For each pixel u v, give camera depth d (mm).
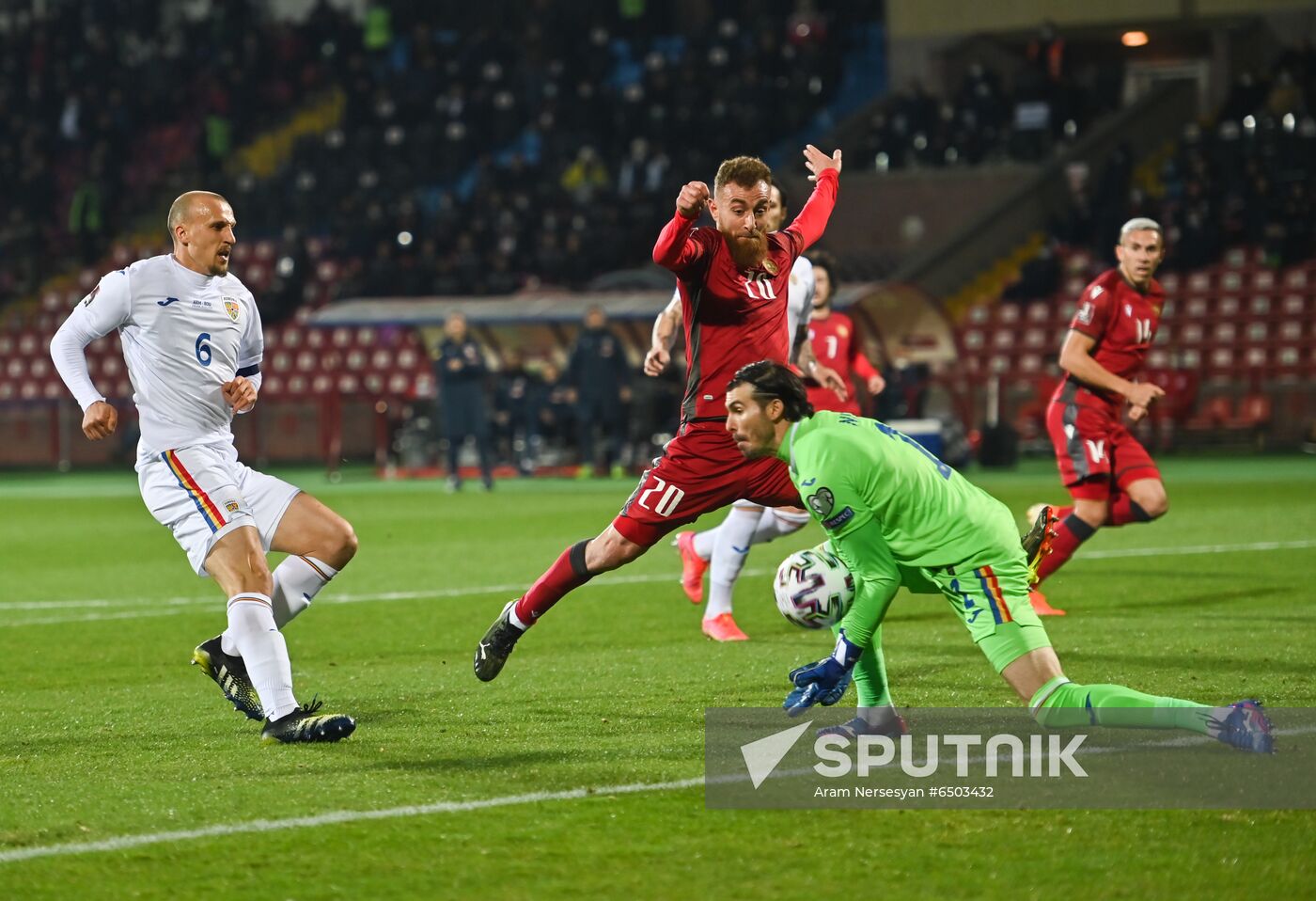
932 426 79250
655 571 45219
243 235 129250
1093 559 44562
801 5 130375
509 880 15047
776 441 19391
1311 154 108438
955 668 26750
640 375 93000
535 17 133250
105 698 26109
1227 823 16703
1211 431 100750
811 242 25750
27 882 15156
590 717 23250
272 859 15820
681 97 123250
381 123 129250
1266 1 120500
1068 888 14672
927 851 15836
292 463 109188
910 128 122000
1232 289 108125
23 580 44781
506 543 52812
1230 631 30688
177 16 146000
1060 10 125375
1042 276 110062
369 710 24312
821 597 20031
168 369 23406
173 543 56094
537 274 112000
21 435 111500
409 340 114875
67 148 137375
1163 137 123188
